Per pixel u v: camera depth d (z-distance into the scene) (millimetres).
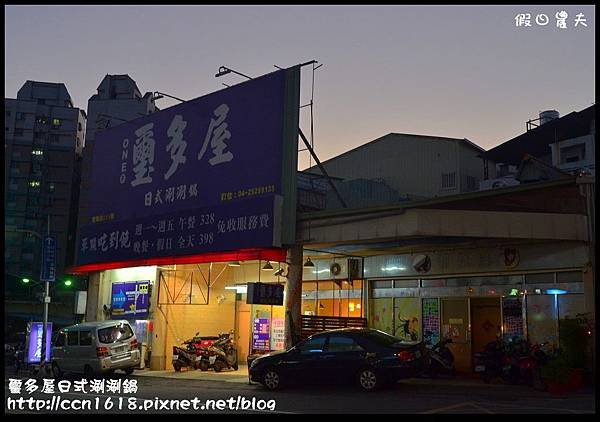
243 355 23594
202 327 23609
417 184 34875
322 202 23453
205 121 20859
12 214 70750
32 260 70125
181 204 21016
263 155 18531
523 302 16375
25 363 25609
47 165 72688
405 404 11953
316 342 14711
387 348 13805
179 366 21312
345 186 32000
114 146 25297
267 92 18891
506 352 15000
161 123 22969
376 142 36688
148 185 22812
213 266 24094
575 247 15359
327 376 14289
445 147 34906
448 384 14953
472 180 35031
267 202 17828
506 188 15328
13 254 69812
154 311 22891
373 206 16344
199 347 21281
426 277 18625
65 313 62000
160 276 23172
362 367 13883
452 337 17859
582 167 34438
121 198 24109
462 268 17703
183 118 21891
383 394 13461
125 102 66062
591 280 14883
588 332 14461
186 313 23375
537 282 16203
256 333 23156
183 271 23609
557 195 15430
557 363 13484
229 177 19406
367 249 18688
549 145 37094
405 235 15617
